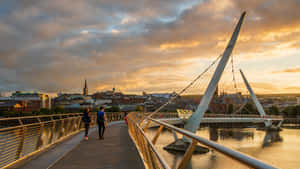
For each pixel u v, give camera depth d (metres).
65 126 15.09
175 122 63.44
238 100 167.88
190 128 46.47
